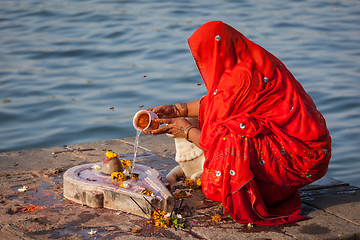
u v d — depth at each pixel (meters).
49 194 3.87
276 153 3.23
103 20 17.44
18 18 17.58
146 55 13.47
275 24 17.39
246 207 3.24
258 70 3.34
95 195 3.54
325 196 3.91
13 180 4.19
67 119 9.17
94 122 9.05
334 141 7.95
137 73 12.02
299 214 3.42
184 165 4.04
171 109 3.95
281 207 3.45
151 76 11.76
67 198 3.76
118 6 20.45
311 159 3.27
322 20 18.28
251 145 3.21
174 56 13.34
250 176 3.17
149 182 3.67
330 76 11.60
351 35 15.88
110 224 3.29
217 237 3.10
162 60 13.06
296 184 3.37
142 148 5.33
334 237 3.11
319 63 12.65
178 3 21.27
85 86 11.03
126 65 12.70
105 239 3.05
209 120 3.39
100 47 14.16
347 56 13.35
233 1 22.59
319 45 14.52
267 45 14.37
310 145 3.28
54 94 10.48
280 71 3.38
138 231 3.17
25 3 21.00
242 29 16.39
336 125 8.67
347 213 3.53
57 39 14.89
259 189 3.33
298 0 23.89
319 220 3.39
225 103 3.30
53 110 9.55
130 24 16.83
